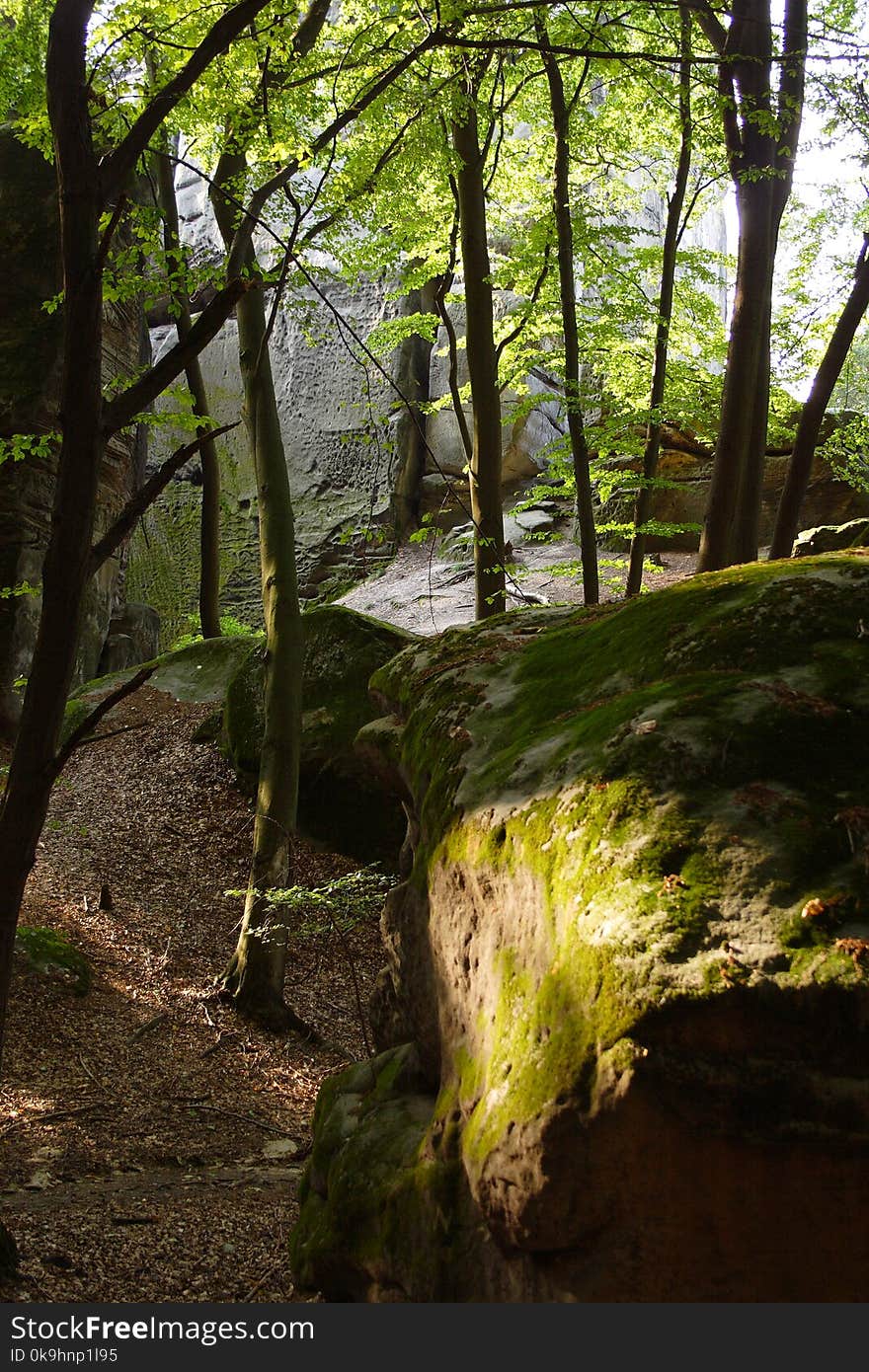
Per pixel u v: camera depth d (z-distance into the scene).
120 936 10.38
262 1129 7.74
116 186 4.45
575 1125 2.82
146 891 11.51
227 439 27.72
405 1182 3.82
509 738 4.32
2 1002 4.50
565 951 3.08
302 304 9.18
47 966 9.01
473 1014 3.80
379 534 7.12
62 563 4.39
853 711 3.38
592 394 12.02
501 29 10.05
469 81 10.45
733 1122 2.65
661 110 12.35
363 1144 4.31
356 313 26.11
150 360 19.84
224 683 15.77
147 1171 6.64
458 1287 3.42
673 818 3.12
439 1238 3.52
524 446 25.14
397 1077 4.62
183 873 12.06
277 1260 5.01
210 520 17.17
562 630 5.05
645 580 20.41
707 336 15.41
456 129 11.58
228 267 5.86
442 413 25.83
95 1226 5.32
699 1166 2.68
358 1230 4.04
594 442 12.68
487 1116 3.25
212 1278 4.76
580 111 12.93
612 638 4.44
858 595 3.84
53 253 15.67
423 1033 4.46
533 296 13.16
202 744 14.36
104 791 13.60
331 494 26.33
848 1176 2.60
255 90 8.30
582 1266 2.87
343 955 11.18
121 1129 7.24
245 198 10.10
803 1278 2.66
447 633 5.65
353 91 9.62
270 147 8.20
